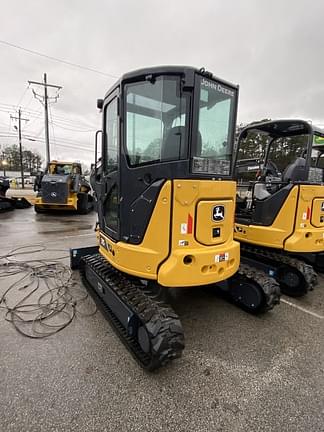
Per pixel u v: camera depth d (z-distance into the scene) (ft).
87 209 36.83
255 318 9.76
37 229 24.97
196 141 7.13
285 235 11.63
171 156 7.18
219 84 7.50
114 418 5.59
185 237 7.24
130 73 7.23
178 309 10.34
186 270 7.20
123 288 8.46
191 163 7.11
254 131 14.78
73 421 5.48
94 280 10.47
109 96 8.63
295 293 11.62
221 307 10.52
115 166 8.40
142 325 7.14
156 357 6.49
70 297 10.96
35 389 6.22
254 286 9.70
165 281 7.08
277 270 12.13
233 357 7.61
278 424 5.55
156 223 7.18
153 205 7.20
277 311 10.35
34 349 7.66
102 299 9.87
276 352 7.88
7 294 11.16
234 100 7.97
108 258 9.12
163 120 7.20
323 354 7.83
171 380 6.67
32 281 12.51
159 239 7.19
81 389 6.28
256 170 15.57
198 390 6.39
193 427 5.46
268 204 12.26
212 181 7.43
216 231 7.77
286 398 6.21
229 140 8.07
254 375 6.93
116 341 8.13
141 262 7.48
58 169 38.70
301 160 12.41
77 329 8.73
